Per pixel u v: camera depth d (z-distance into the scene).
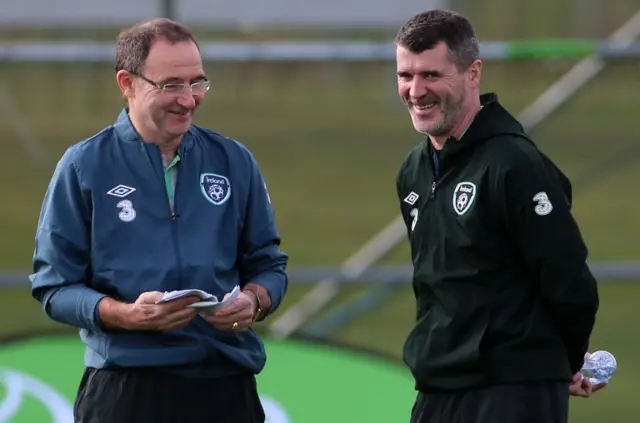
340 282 24.77
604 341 27.03
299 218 40.06
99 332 11.70
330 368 21.98
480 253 11.66
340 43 29.34
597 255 36.75
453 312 11.87
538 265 11.43
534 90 40.94
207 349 11.82
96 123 42.12
